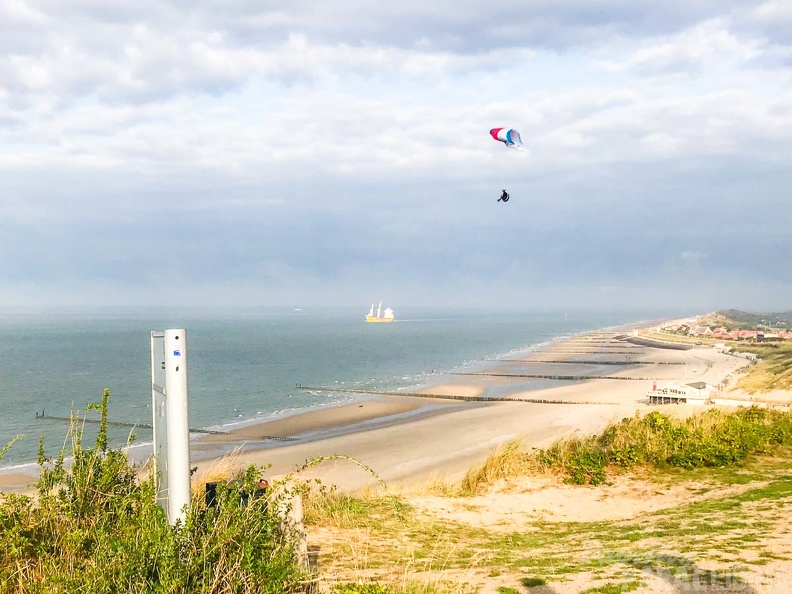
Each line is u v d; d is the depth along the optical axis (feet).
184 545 17.31
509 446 48.08
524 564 25.00
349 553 26.03
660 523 31.96
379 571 23.11
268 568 17.25
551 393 196.24
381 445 115.03
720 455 45.57
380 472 90.02
